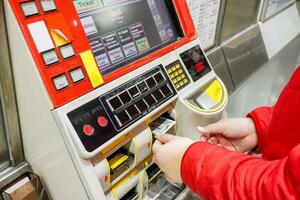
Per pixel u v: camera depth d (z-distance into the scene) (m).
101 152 0.82
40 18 0.73
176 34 1.11
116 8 0.94
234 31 2.08
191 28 1.13
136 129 0.91
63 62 0.76
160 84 0.96
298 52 3.06
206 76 1.13
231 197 0.69
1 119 0.87
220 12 1.80
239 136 1.11
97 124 0.79
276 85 2.60
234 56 2.03
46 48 0.74
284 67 2.76
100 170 0.82
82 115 0.77
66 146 0.77
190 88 1.06
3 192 0.90
